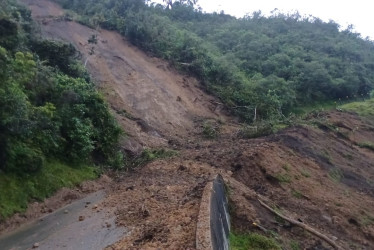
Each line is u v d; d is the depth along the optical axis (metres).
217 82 36.56
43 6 39.97
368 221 14.94
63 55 19.91
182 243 7.64
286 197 14.52
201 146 21.97
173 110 29.50
